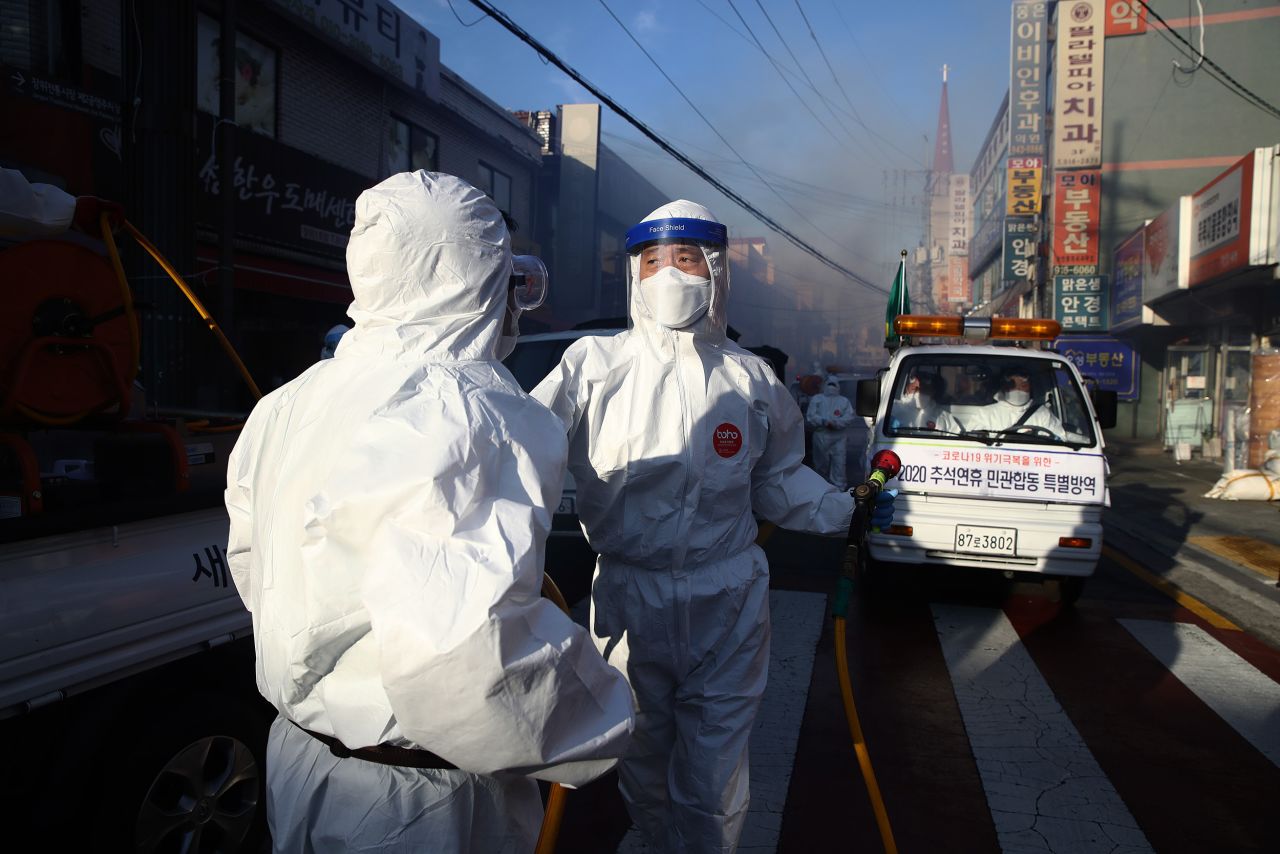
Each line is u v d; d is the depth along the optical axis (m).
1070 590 5.71
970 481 5.50
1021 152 24.94
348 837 1.24
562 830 2.95
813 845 2.83
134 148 6.40
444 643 0.97
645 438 2.15
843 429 10.64
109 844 2.19
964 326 5.89
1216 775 3.34
